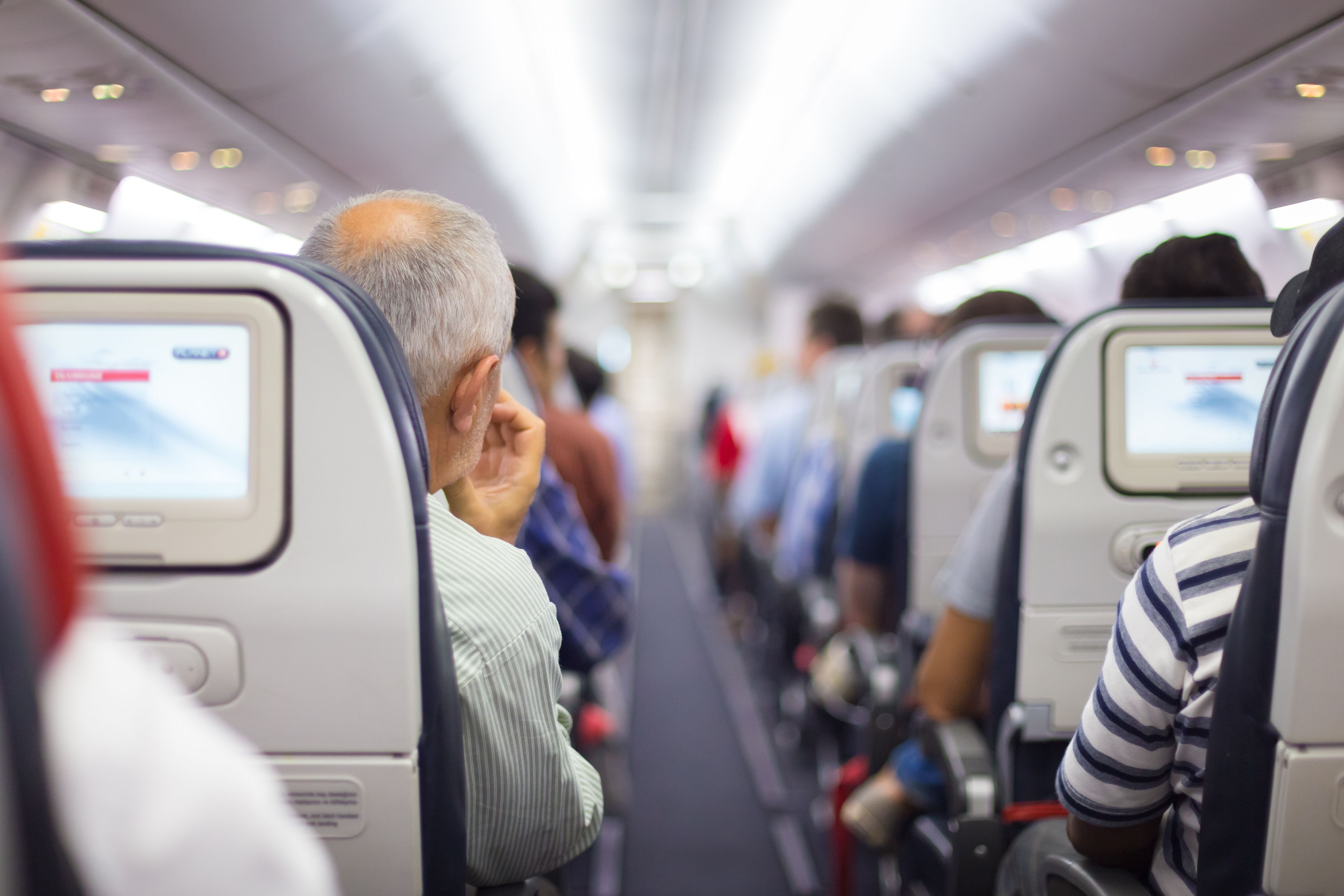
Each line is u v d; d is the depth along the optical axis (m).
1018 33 2.76
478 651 0.89
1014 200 4.09
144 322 0.72
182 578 0.74
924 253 6.14
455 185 4.38
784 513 3.61
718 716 3.93
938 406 2.18
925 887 1.71
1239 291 1.42
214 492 0.73
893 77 3.76
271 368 0.72
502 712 0.91
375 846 0.78
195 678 0.75
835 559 3.18
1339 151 2.14
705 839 2.83
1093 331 1.31
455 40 3.18
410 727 0.76
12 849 0.28
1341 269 0.85
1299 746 0.78
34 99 1.78
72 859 0.31
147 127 2.08
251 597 0.74
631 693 4.23
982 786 1.42
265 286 0.72
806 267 8.73
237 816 0.34
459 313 0.95
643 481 11.79
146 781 0.32
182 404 0.73
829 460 3.19
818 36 3.84
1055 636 1.38
